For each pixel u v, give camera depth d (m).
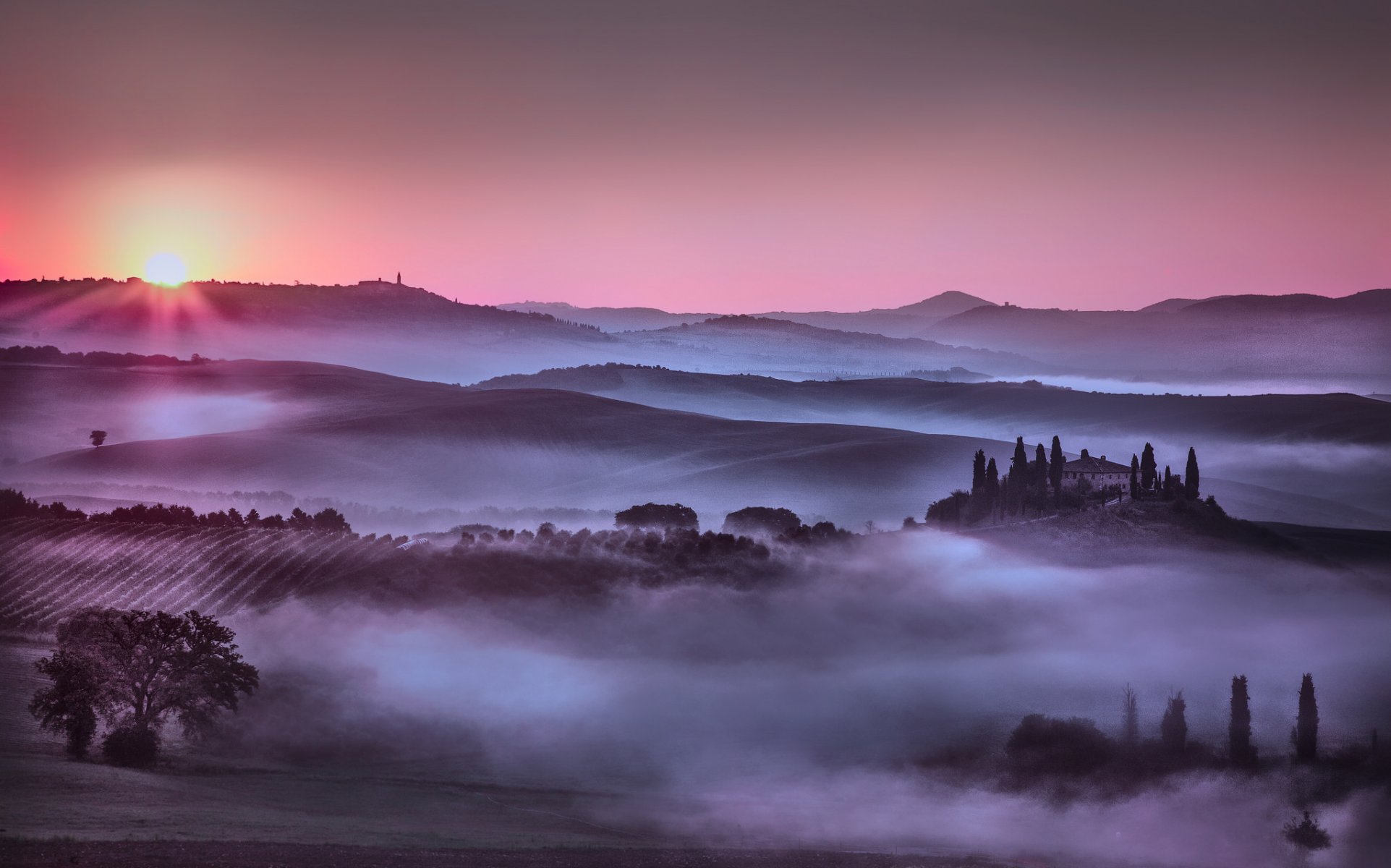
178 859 82.94
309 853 88.19
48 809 99.44
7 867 78.75
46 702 129.50
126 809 102.38
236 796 116.38
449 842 98.81
